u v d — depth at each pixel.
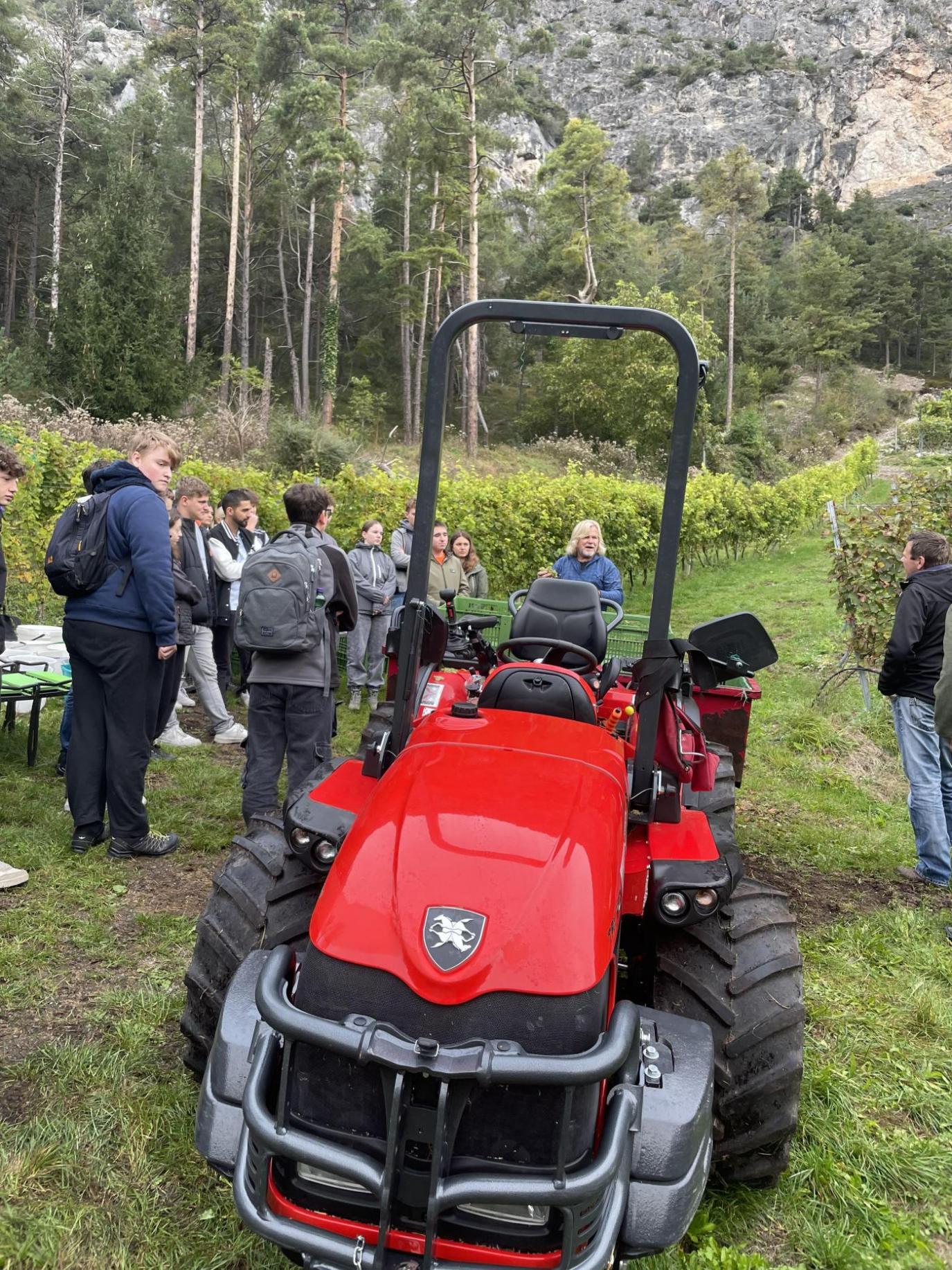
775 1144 2.74
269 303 64.31
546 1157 2.03
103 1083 3.13
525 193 64.94
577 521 15.11
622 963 3.24
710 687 3.09
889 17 143.50
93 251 36.00
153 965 3.94
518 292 63.53
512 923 2.11
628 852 2.82
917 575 5.70
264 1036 2.19
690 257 82.88
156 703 4.95
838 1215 2.89
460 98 42.72
